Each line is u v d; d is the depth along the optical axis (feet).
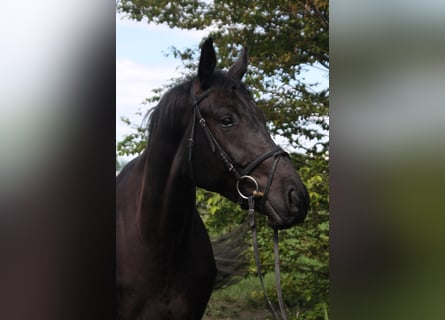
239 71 7.83
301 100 12.75
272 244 11.94
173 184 7.36
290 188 6.58
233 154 6.89
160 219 7.41
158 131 7.55
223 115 6.98
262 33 13.43
